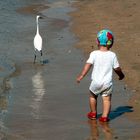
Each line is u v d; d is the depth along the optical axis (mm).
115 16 27938
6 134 10836
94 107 11695
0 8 32531
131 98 13148
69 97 13469
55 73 16219
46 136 10719
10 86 14711
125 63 16953
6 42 21750
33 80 15383
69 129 11102
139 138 10430
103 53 11477
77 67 17031
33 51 19922
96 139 10453
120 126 11203
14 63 17766
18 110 12453
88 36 22938
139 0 33156
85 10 32000
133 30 23203
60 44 21266
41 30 25266
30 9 33312
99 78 11391
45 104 12906
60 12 32125
